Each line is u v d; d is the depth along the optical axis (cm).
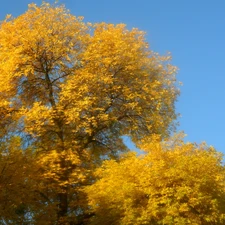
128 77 1900
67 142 1758
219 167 1510
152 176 1453
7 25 1867
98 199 1510
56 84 1870
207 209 1448
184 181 1441
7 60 1783
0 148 1442
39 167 1522
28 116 1647
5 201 1416
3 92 1755
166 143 1575
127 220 1421
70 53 1845
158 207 1434
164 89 1964
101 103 1853
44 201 1655
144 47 2027
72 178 1641
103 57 1853
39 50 1830
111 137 1953
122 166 1541
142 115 1914
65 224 1641
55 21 1894
